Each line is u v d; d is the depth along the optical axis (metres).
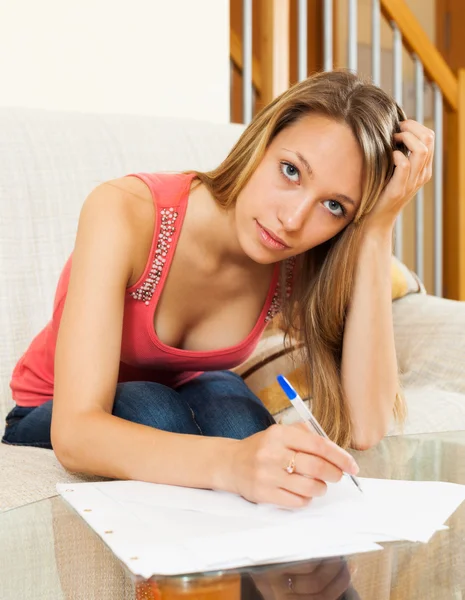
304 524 0.80
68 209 1.72
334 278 1.32
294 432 0.87
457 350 1.88
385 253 1.34
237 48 3.04
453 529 0.81
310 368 1.36
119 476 0.99
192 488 0.93
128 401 1.17
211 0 2.40
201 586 0.66
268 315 1.42
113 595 0.64
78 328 1.11
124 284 1.19
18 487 1.05
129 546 0.73
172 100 2.36
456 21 4.02
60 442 1.04
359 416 1.34
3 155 1.68
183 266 1.29
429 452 1.13
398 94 2.88
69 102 2.19
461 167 3.06
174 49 2.35
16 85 2.10
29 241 1.66
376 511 0.85
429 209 3.84
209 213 1.28
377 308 1.34
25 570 0.69
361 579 0.67
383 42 3.88
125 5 2.25
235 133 2.08
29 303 1.64
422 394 1.73
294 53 3.84
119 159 1.82
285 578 0.68
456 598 0.64
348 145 1.10
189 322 1.36
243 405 1.31
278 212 1.11
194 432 1.20
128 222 1.21
